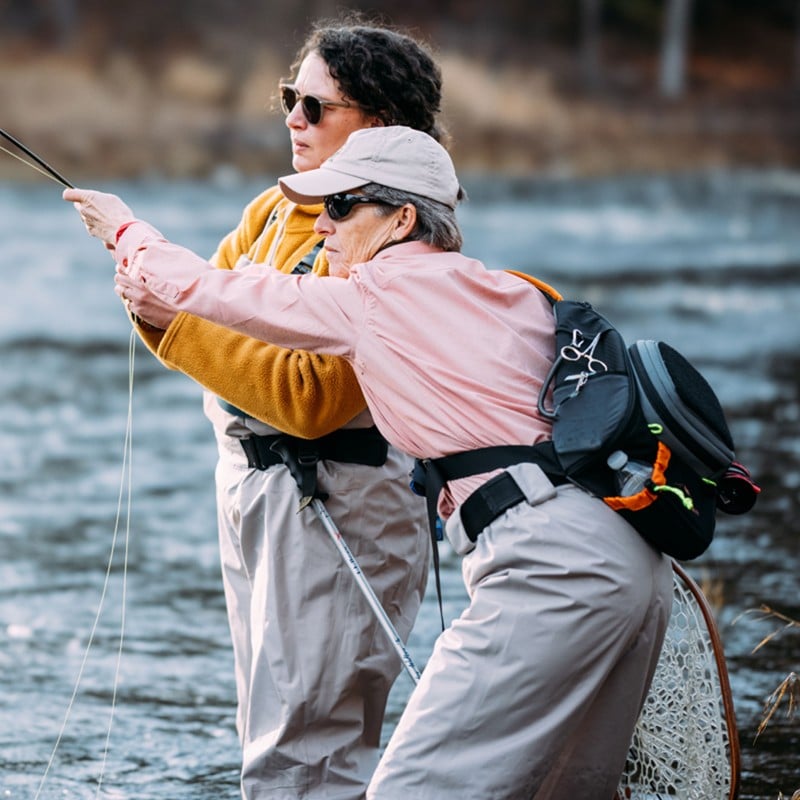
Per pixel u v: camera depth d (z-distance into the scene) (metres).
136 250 8.04
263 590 8.57
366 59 8.56
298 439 8.48
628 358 7.39
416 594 9.06
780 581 14.52
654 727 8.06
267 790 8.55
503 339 7.48
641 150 103.94
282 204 8.91
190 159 81.88
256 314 7.65
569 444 7.14
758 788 10.02
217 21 102.75
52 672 12.59
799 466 19.48
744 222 60.91
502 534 7.20
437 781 7.14
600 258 46.41
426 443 7.45
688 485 7.20
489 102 104.00
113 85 90.62
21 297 36.28
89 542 16.59
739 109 123.00
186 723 11.55
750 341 29.86
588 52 122.31
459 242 7.89
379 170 7.75
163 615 14.14
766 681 11.90
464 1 126.44
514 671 7.09
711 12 140.88
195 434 22.38
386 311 7.52
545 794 7.55
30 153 8.32
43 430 22.50
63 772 10.58
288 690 8.47
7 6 99.94
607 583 7.06
